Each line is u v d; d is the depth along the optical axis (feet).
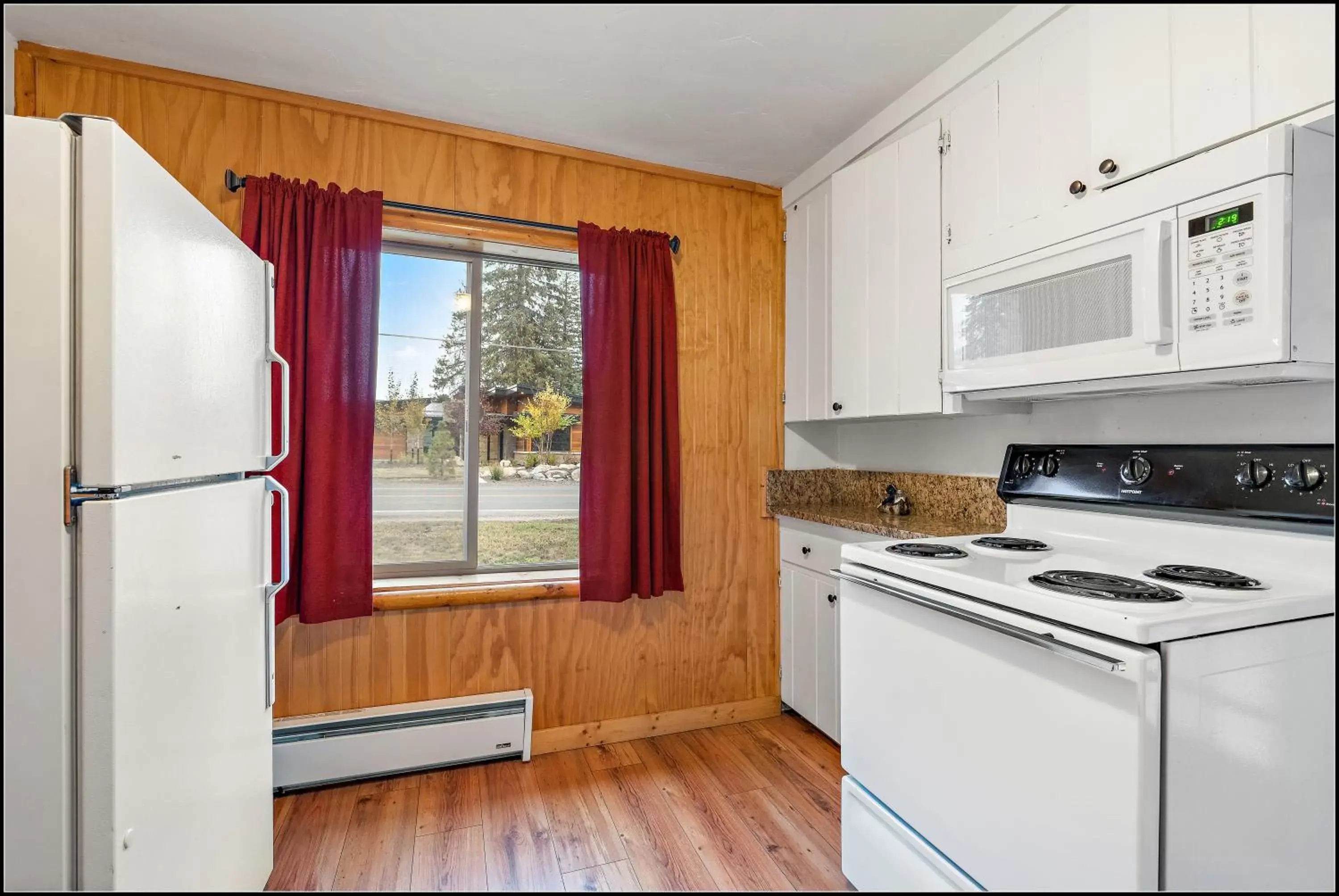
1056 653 3.43
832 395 7.61
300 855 5.43
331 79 6.20
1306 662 3.59
